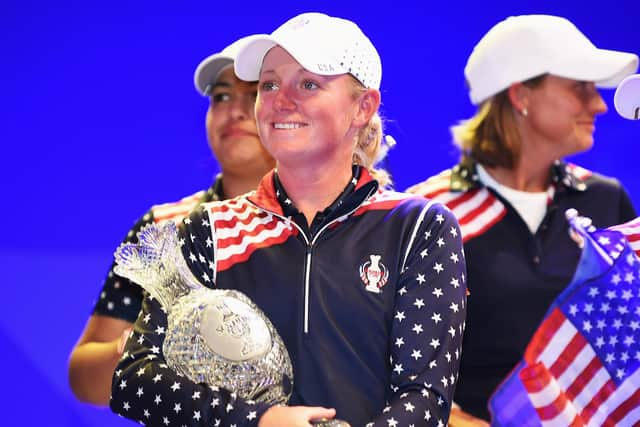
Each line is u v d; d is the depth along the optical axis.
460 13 16.98
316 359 8.52
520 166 12.09
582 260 10.41
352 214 8.95
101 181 17.27
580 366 10.38
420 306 8.51
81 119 17.19
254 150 12.15
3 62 16.98
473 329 11.60
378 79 9.28
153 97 17.25
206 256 8.95
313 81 8.87
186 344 8.19
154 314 8.61
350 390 8.48
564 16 17.14
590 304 10.31
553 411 10.55
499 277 11.62
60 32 17.06
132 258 8.62
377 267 8.70
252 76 9.34
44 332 17.17
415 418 8.00
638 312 10.12
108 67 17.17
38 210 17.19
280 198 9.09
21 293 17.14
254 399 8.20
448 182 12.27
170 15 17.14
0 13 16.92
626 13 17.19
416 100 16.95
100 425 17.17
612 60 11.90
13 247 17.14
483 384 11.52
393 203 9.02
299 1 17.11
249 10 17.14
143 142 17.27
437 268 8.64
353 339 8.56
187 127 17.31
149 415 8.14
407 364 8.35
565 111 11.93
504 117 12.12
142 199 17.31
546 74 11.94
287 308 8.66
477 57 12.38
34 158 17.16
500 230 11.82
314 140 8.82
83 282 17.27
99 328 12.26
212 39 17.23
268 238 8.93
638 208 16.92
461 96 16.95
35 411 17.09
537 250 11.73
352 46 9.01
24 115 17.11
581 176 12.47
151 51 17.20
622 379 10.10
